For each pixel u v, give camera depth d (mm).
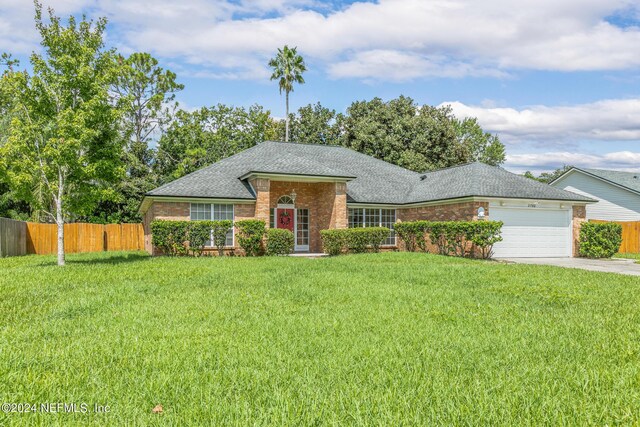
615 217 28766
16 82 13977
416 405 3277
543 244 19422
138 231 26234
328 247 19234
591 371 4027
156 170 34656
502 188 19000
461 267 12836
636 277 11273
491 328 5746
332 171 20094
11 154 13883
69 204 14641
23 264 15297
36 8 14078
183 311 6719
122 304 7285
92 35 14883
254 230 18250
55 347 4836
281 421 3006
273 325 5832
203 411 3180
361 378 3869
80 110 14055
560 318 6367
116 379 3828
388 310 6832
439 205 20188
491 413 3119
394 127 34781
